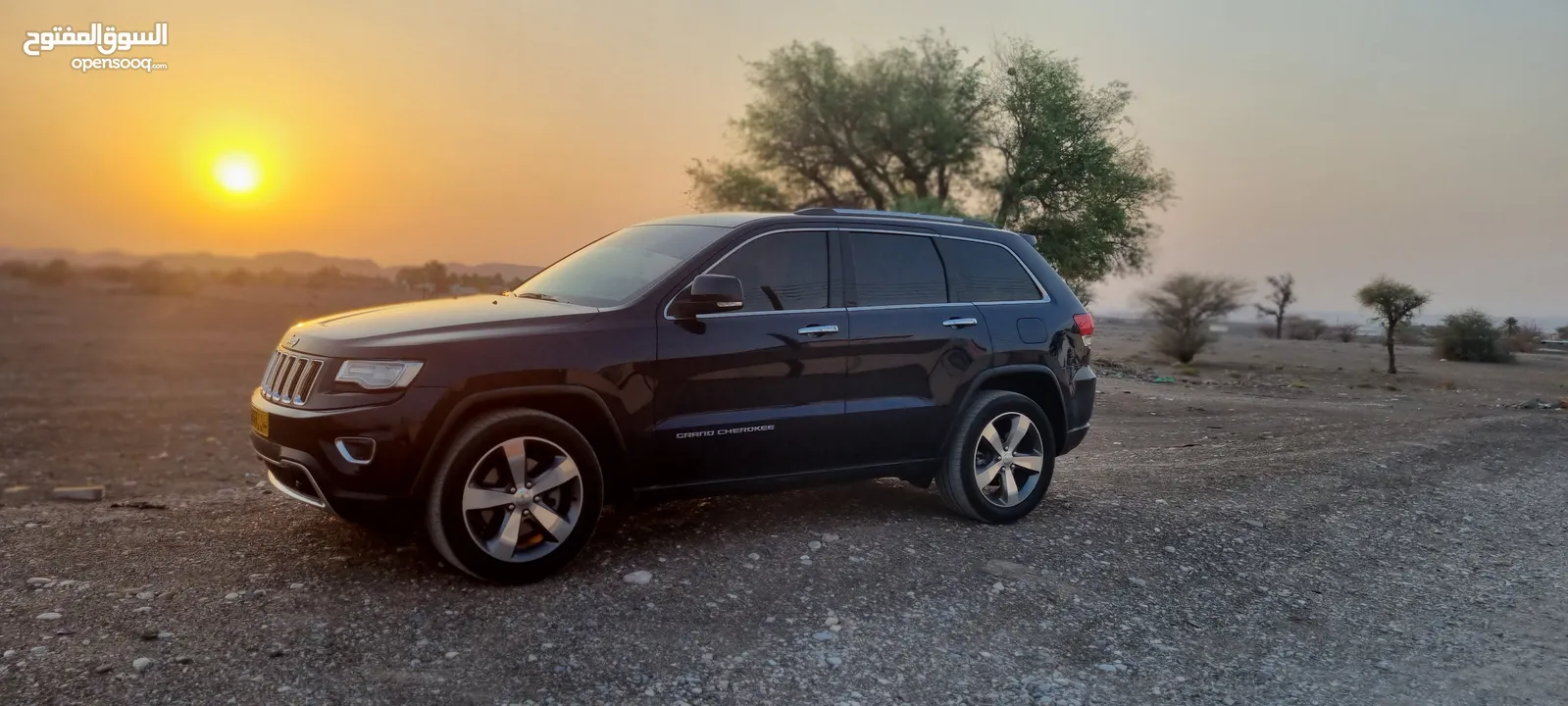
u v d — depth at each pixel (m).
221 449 18.22
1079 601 4.65
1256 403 16.36
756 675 3.65
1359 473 8.23
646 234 5.49
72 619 3.78
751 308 4.92
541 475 4.32
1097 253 23.81
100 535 4.98
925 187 29.56
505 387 4.24
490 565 4.20
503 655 3.63
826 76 29.36
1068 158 23.58
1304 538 6.06
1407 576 5.45
